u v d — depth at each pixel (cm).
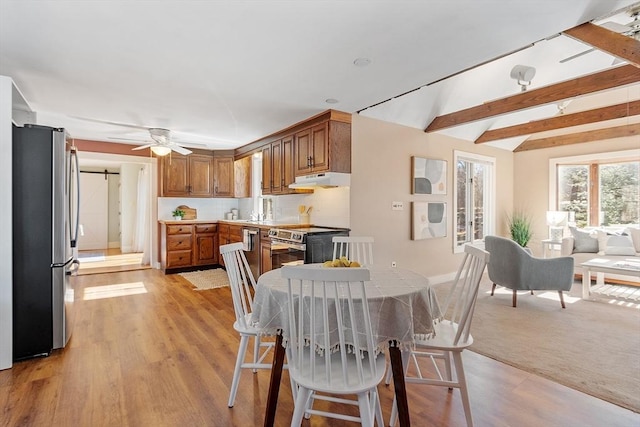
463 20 201
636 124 500
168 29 208
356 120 399
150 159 601
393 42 227
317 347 156
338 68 268
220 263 601
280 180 475
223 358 254
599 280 476
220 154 630
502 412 190
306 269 135
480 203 588
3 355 234
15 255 250
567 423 180
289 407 195
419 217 463
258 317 173
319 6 185
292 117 407
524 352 267
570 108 566
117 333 302
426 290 169
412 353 218
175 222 561
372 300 149
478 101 450
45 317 259
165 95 327
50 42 223
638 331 309
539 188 618
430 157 485
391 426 179
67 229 277
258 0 179
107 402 196
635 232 486
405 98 397
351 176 395
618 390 212
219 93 322
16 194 251
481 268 174
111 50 235
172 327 318
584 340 290
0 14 190
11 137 238
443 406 197
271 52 240
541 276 382
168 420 181
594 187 561
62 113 385
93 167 865
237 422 180
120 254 771
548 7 189
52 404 194
